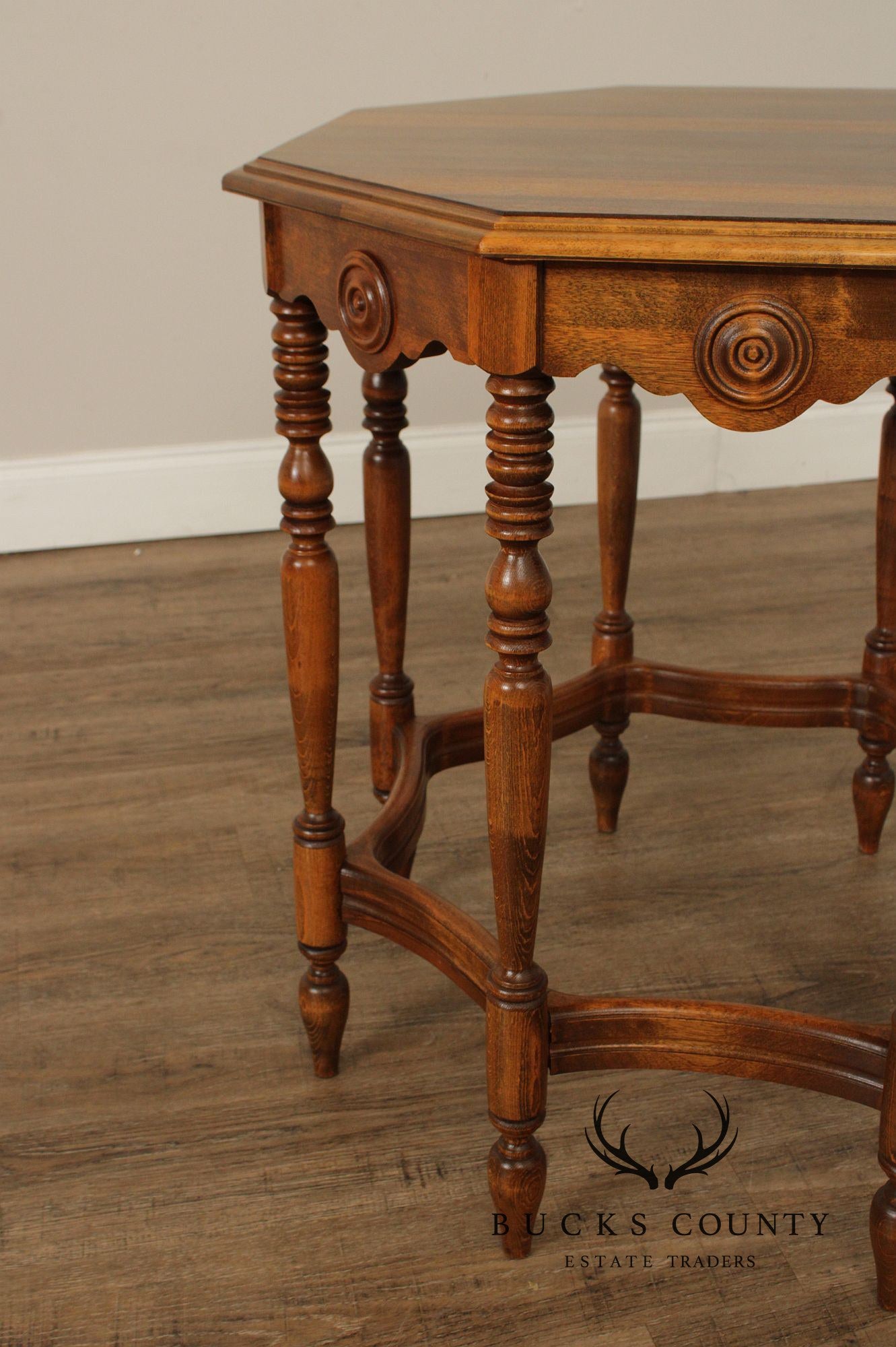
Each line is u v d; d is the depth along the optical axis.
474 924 1.15
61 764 1.97
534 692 0.95
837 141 1.18
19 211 2.63
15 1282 1.12
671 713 1.67
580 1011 1.10
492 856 1.02
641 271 0.83
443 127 1.33
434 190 0.92
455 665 2.26
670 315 0.84
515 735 0.96
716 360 0.85
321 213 1.00
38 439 2.79
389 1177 1.23
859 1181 1.23
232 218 2.74
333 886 1.27
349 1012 1.45
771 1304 1.10
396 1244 1.16
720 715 1.64
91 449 2.82
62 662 2.30
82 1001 1.47
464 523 2.98
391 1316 1.09
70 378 2.76
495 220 0.82
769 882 1.67
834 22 2.97
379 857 1.30
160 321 2.77
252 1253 1.15
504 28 2.81
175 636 2.40
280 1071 1.37
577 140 1.20
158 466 2.84
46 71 2.57
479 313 0.85
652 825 1.80
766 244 0.80
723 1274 1.13
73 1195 1.21
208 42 2.63
